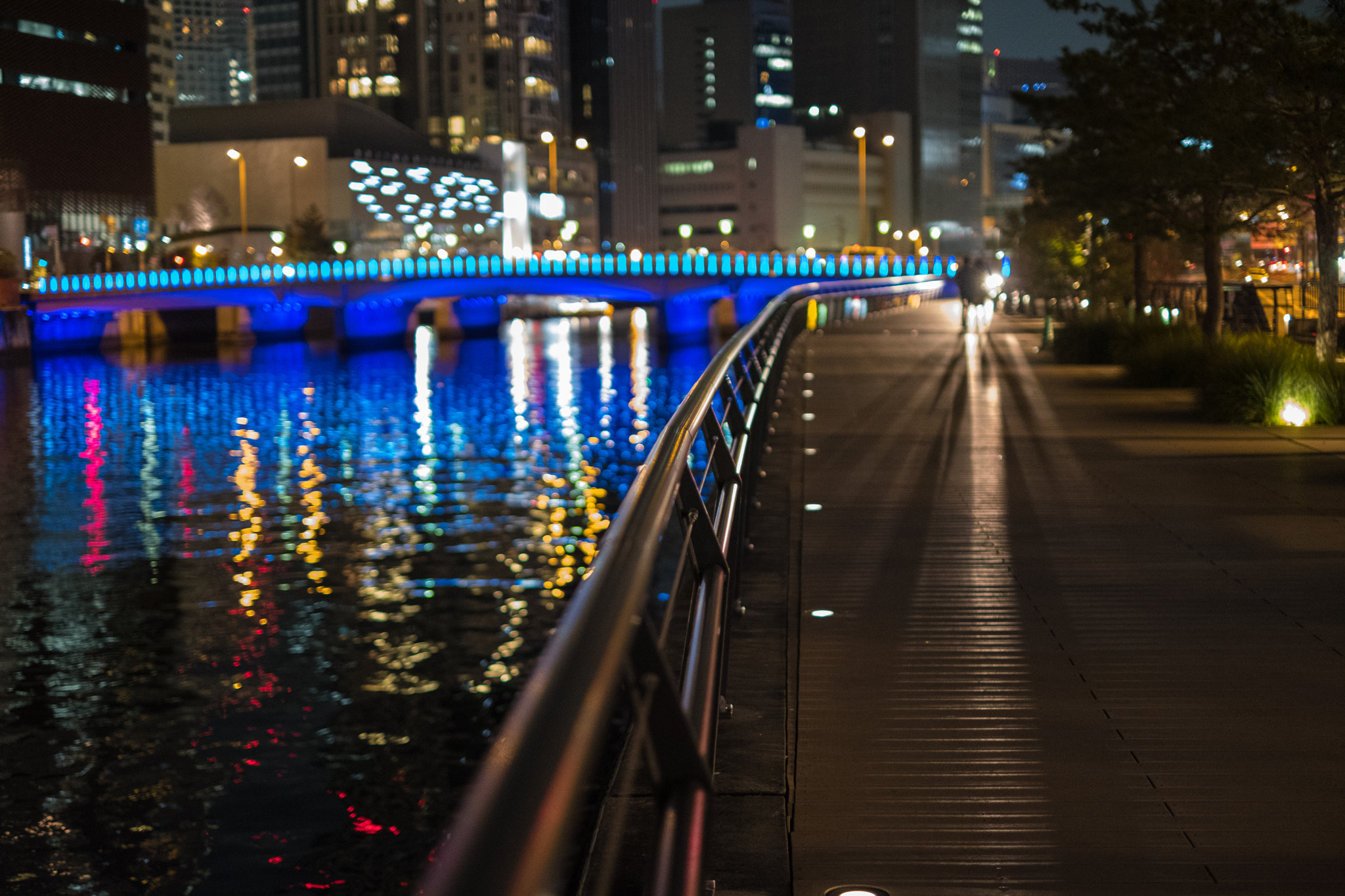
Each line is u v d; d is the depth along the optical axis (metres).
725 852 4.62
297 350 119.81
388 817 17.25
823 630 7.83
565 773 1.38
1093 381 24.69
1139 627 7.79
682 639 11.19
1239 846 4.61
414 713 21.66
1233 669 6.88
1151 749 5.66
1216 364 19.80
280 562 34.16
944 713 6.23
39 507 43.25
